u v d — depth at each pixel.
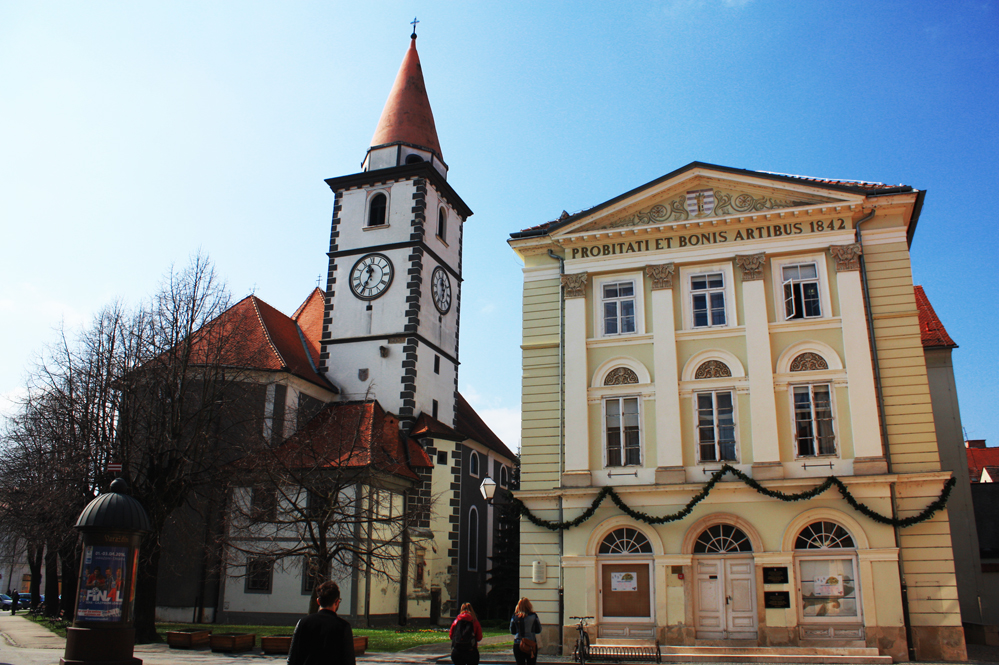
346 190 50.59
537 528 29.02
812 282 28.70
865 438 26.45
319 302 53.16
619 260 30.62
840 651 24.42
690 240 29.98
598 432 29.31
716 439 28.02
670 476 27.69
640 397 29.17
